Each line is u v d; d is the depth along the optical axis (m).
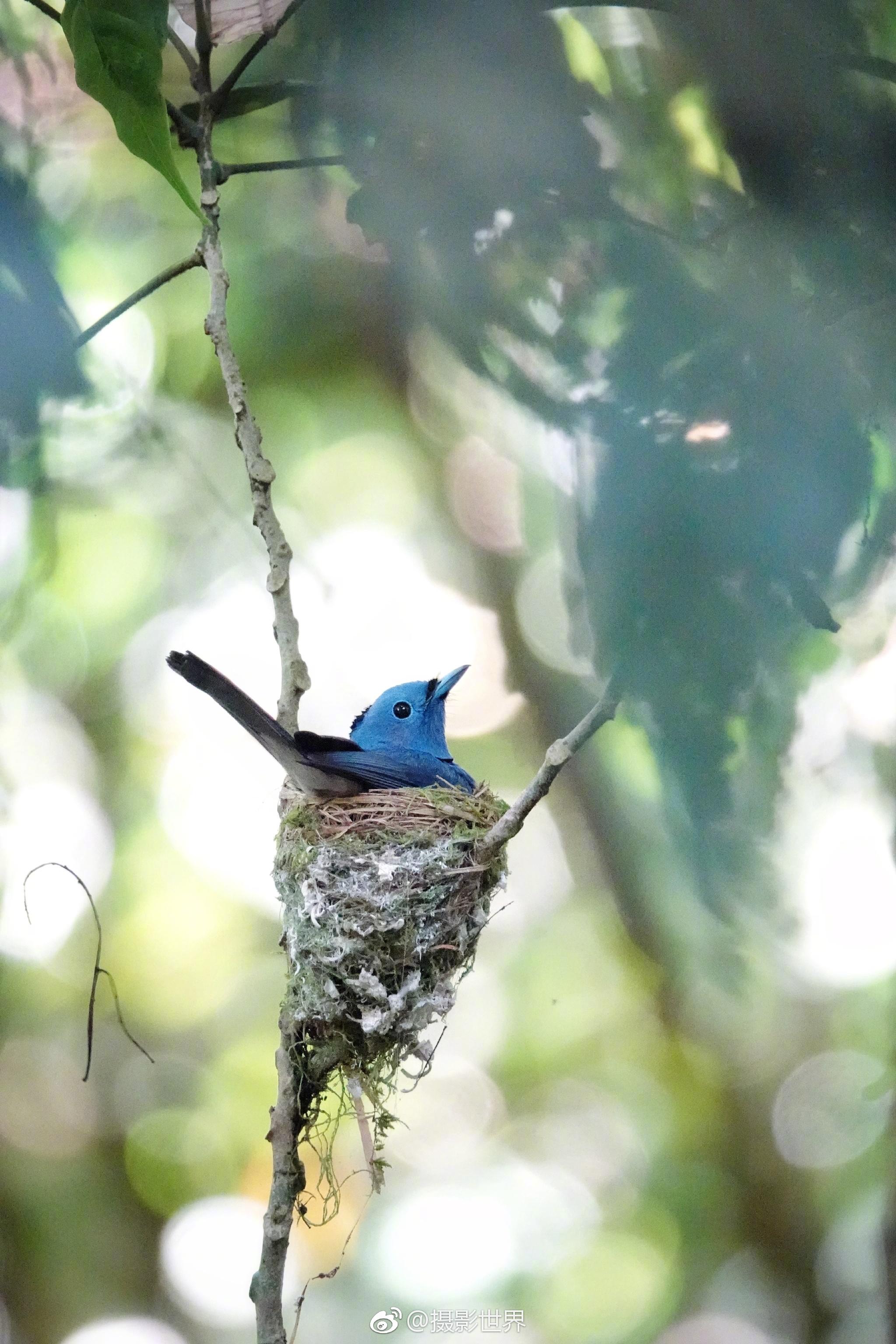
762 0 6.00
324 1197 6.48
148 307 11.92
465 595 15.73
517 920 16.20
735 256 5.91
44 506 9.17
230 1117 16.31
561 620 14.69
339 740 7.90
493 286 6.49
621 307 6.02
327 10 6.49
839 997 12.99
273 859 7.77
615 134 6.81
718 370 5.47
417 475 15.00
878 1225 10.48
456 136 6.34
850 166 5.91
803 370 5.40
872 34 6.23
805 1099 14.38
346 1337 13.93
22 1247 15.24
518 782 15.45
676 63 6.66
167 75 10.38
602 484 5.40
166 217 11.87
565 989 15.85
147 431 11.37
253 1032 16.56
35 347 6.70
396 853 7.29
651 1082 15.19
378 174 6.55
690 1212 14.28
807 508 5.21
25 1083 16.17
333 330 11.90
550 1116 15.51
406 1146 15.24
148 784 16.41
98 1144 16.16
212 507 13.88
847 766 8.91
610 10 6.92
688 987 13.72
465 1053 15.80
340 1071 6.95
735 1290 14.02
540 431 7.00
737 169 6.33
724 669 5.28
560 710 14.50
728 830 6.21
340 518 15.13
